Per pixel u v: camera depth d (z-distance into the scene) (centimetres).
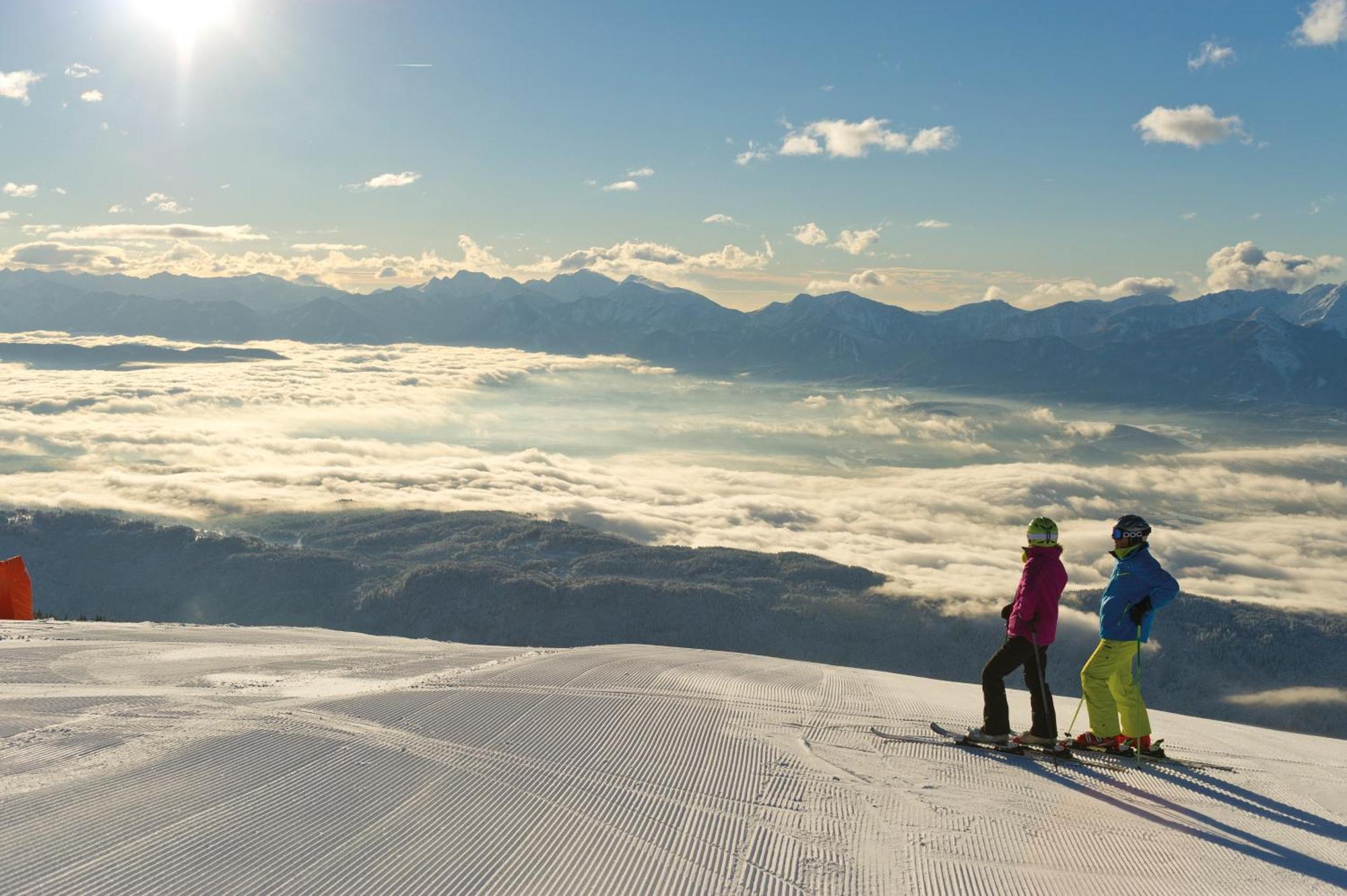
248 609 15150
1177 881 418
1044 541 645
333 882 350
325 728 572
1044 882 408
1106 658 666
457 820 425
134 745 521
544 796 470
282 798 439
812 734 652
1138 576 654
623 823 438
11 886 327
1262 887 414
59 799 420
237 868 356
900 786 539
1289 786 606
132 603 15312
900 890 387
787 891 375
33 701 650
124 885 334
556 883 364
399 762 509
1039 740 645
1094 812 517
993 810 507
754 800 492
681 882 374
